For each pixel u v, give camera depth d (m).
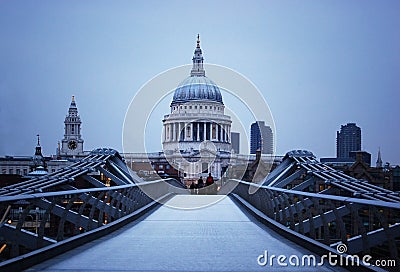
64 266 8.73
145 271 8.44
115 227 14.83
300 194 11.21
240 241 12.31
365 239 7.88
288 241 12.31
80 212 11.58
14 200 7.65
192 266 8.94
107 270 8.47
